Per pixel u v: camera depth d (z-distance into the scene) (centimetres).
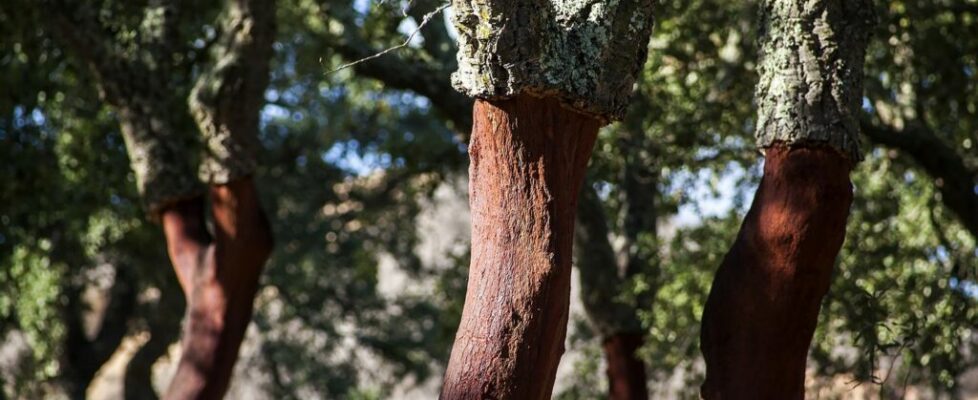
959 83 959
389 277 2325
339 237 1895
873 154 1034
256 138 970
